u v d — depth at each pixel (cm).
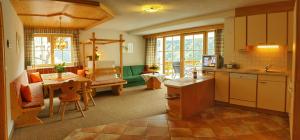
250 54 483
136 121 370
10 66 337
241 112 423
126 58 891
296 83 230
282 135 307
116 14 529
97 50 800
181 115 377
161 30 761
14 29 405
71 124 360
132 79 739
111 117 396
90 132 321
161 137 301
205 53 684
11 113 327
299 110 231
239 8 470
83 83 447
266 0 409
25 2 380
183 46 761
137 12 506
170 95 397
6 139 276
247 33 460
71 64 745
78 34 746
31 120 359
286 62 437
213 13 521
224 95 469
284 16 410
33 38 672
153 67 765
